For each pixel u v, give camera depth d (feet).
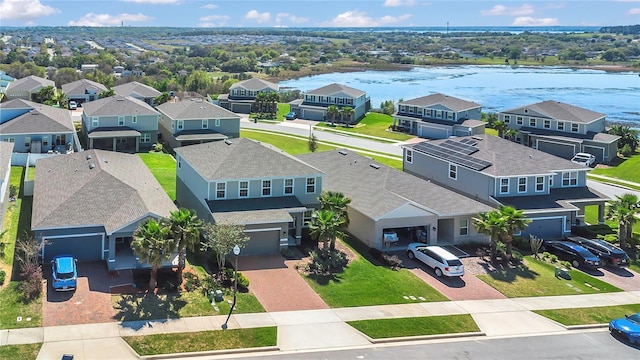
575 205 168.04
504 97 580.30
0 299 101.04
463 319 108.06
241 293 112.98
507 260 140.26
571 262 144.36
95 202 127.65
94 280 112.27
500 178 165.48
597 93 615.57
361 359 91.50
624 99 563.07
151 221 109.91
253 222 131.75
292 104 400.06
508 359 94.22
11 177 183.83
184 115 265.13
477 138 195.52
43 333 91.66
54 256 118.73
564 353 97.30
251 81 424.46
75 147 233.55
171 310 102.68
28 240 123.65
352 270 128.47
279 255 134.92
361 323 103.76
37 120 230.27
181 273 112.47
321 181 152.15
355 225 150.41
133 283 111.96
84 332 92.94
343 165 180.24
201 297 108.88
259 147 157.38
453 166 181.68
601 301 121.29
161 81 576.20
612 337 104.63
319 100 396.16
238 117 275.80
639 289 129.80
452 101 345.51
